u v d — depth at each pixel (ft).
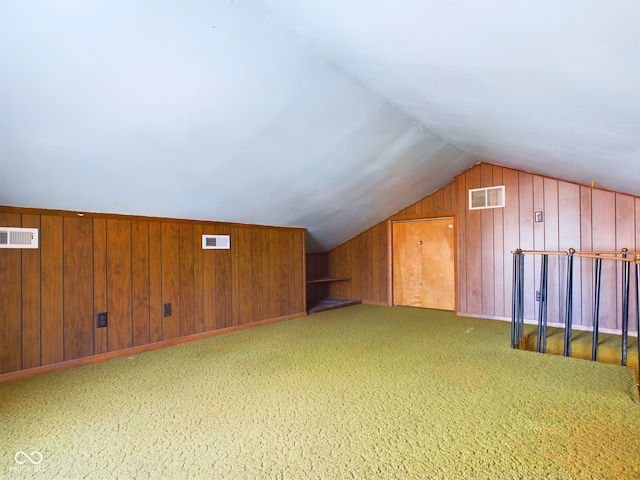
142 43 5.86
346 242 20.71
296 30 6.34
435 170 15.20
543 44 4.38
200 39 6.12
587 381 8.52
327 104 8.99
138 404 7.43
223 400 7.61
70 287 9.72
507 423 6.61
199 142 8.67
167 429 6.44
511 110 7.34
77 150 7.65
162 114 7.46
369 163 12.65
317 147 10.64
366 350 11.12
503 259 15.51
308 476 5.18
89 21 5.27
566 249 14.08
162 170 9.21
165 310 11.64
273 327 14.25
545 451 5.73
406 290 18.79
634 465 5.35
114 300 10.53
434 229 17.87
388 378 8.79
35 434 6.27
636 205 12.86
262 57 6.93
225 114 8.09
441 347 11.41
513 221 15.29
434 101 8.43
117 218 10.55
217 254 13.14
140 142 8.01
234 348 11.39
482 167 16.07
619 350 11.30
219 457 5.62
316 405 7.38
